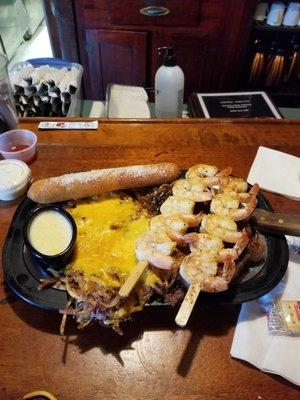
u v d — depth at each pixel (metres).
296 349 0.33
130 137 0.57
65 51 1.04
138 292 0.34
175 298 0.33
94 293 0.33
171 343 0.34
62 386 0.31
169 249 0.33
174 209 0.38
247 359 0.32
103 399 0.30
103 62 1.05
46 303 0.33
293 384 0.31
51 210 0.39
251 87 1.12
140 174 0.44
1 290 0.37
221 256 0.33
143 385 0.31
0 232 0.42
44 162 0.52
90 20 0.95
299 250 0.41
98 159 0.53
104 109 0.86
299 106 1.18
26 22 1.73
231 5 0.91
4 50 1.55
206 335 0.34
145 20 0.94
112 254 0.37
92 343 0.34
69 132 0.58
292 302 0.36
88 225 0.40
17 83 0.72
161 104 0.71
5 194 0.45
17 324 0.35
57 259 0.34
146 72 1.06
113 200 0.43
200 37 0.98
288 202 0.48
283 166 0.52
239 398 0.31
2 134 0.52
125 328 0.35
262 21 1.00
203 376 0.32
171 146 0.56
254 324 0.35
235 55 1.02
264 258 0.38
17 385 0.31
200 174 0.43
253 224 0.39
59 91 0.72
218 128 0.60
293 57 1.05
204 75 1.07
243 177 0.51
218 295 0.34
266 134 0.59
